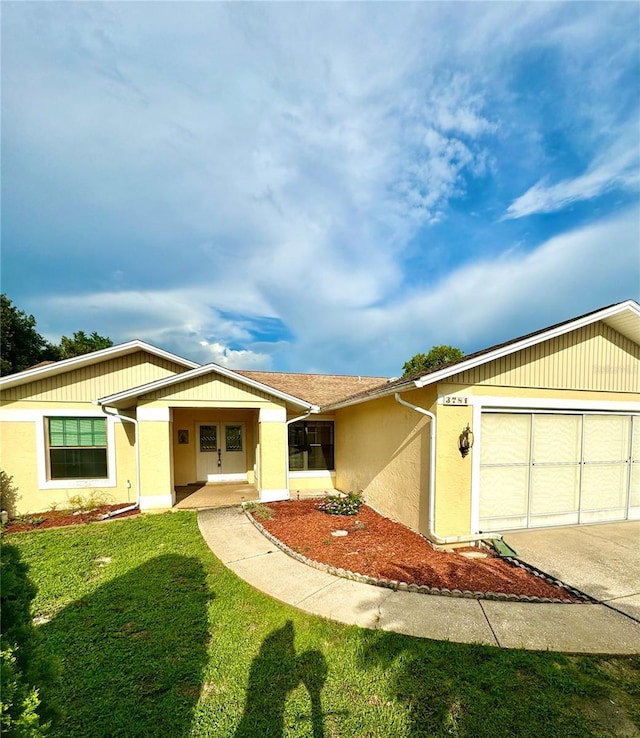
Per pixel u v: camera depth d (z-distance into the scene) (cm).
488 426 707
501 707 292
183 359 1105
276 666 342
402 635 389
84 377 1057
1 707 157
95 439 1060
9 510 975
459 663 344
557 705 294
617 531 725
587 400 759
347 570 553
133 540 713
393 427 845
